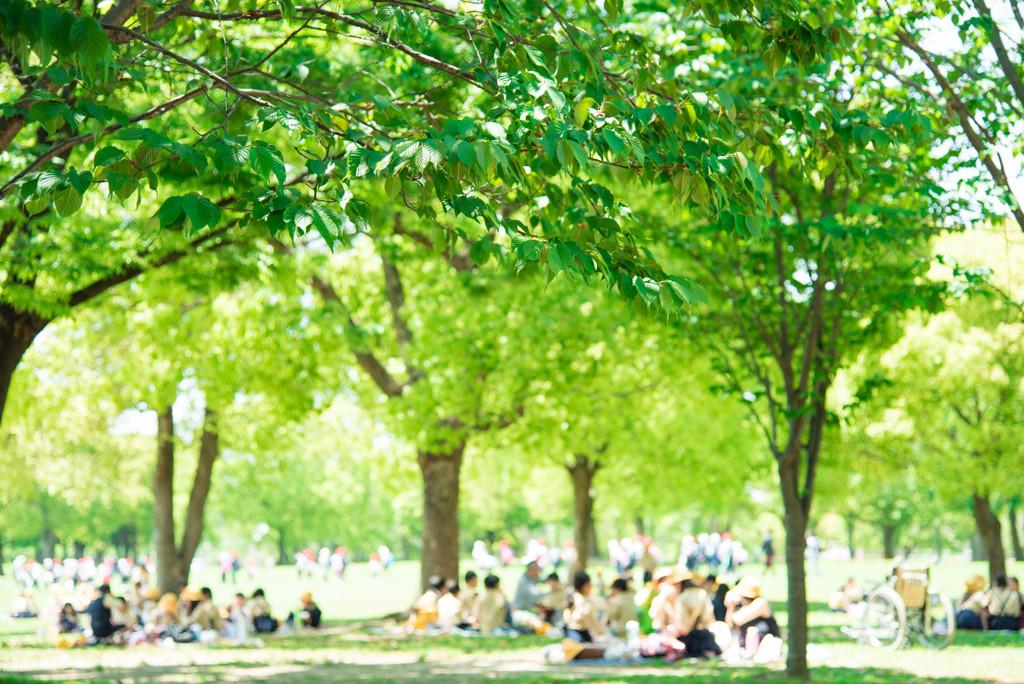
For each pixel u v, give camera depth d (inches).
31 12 179.6
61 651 701.3
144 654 677.3
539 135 227.1
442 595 828.0
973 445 908.0
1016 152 375.9
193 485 966.4
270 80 375.2
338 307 800.9
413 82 402.3
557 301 709.9
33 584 1953.7
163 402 850.1
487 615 796.0
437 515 864.3
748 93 378.9
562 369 737.6
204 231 504.7
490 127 209.0
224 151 206.4
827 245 458.6
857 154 364.5
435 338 749.9
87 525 2716.5
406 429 764.0
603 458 1112.8
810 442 501.0
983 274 402.6
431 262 822.5
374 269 938.1
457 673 535.5
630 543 1865.2
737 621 594.9
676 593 620.7
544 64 231.3
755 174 243.3
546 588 1098.1
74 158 385.7
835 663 545.6
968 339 800.3
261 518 2874.0
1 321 462.0
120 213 570.3
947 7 337.1
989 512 970.1
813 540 1815.9
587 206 278.4
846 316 517.3
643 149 231.3
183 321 794.2
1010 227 469.4
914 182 402.0
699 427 1072.2
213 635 757.9
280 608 1338.6
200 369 818.2
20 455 994.7
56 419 935.0
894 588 622.8
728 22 269.9
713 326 522.6
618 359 774.5
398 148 201.5
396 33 267.9
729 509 1732.3
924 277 468.1
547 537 3981.3
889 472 957.8
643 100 274.8
